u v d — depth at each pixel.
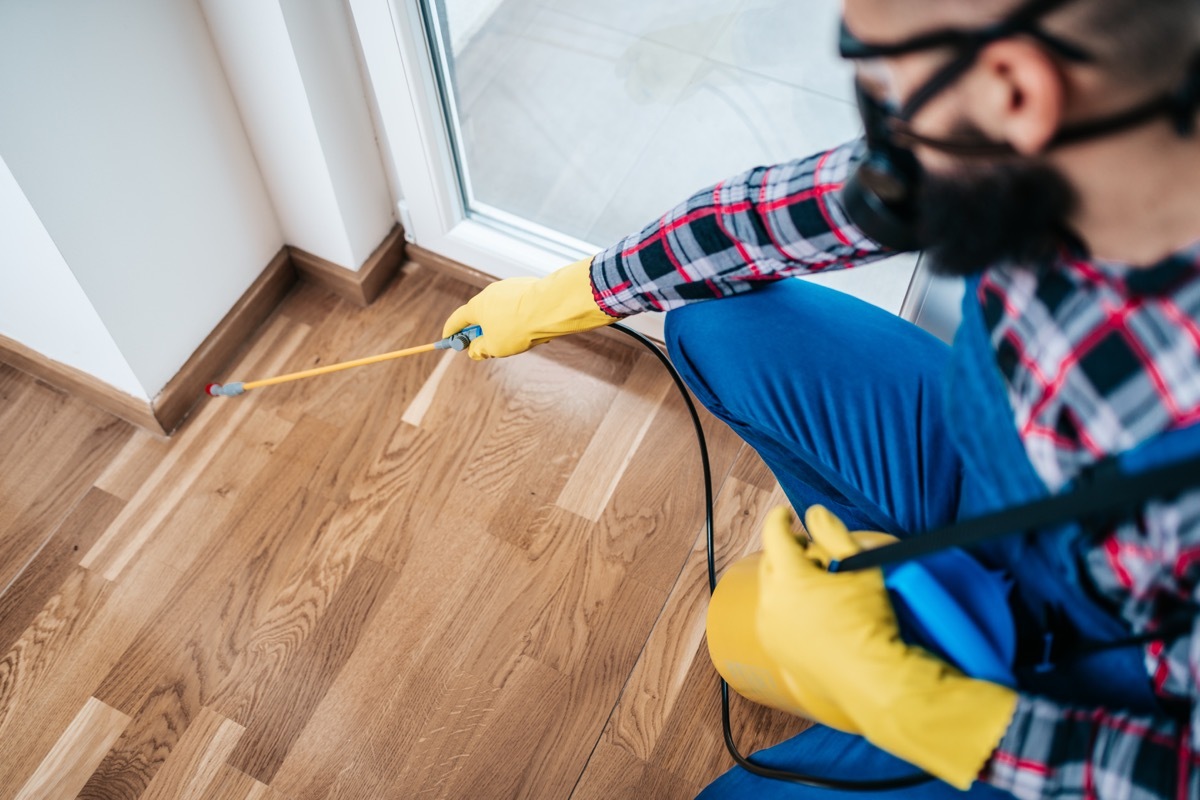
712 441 1.41
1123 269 0.49
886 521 0.85
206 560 1.33
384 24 1.12
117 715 1.23
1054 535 0.59
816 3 1.62
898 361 0.86
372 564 1.32
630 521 1.35
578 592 1.30
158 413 1.38
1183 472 0.45
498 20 1.63
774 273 0.78
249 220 1.39
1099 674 0.61
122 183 1.14
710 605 1.00
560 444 1.40
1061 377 0.54
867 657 0.63
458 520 1.35
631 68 1.59
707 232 0.77
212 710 1.23
